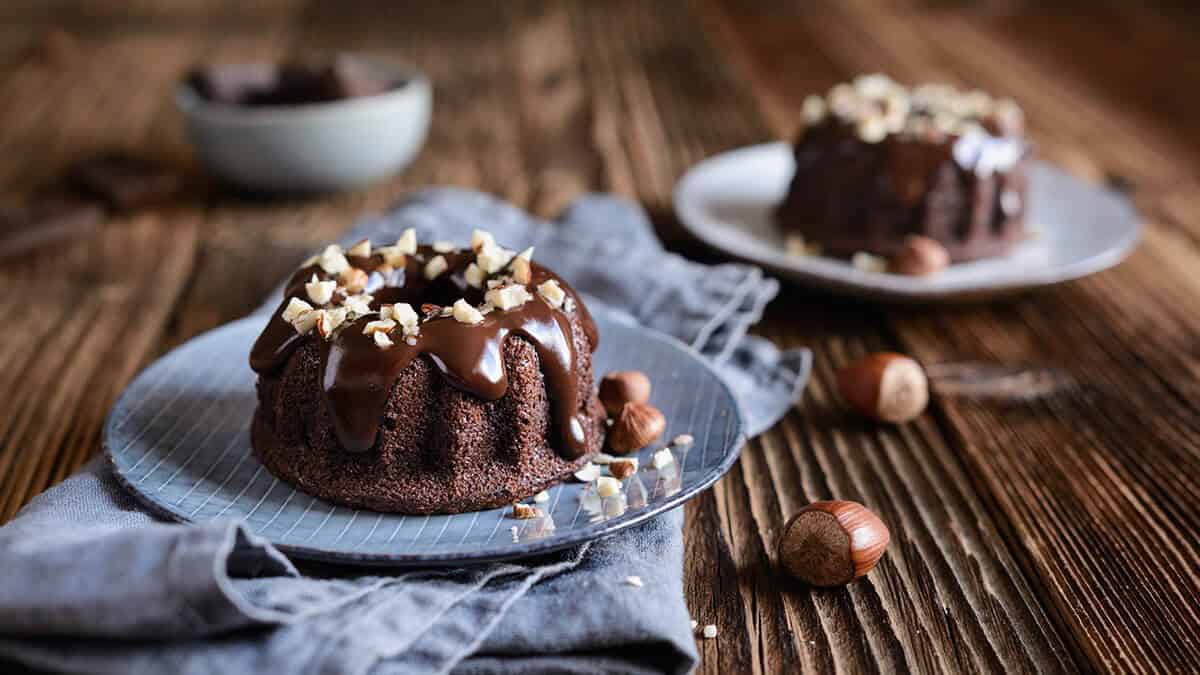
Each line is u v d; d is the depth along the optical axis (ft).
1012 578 1.53
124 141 2.52
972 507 1.62
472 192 2.27
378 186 2.36
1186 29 3.43
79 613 1.35
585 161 2.45
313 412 1.55
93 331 1.92
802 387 1.80
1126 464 1.69
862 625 1.48
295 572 1.43
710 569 1.54
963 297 1.94
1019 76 2.99
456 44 3.25
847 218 2.03
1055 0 3.78
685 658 1.41
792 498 1.63
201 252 2.14
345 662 1.36
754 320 1.86
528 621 1.43
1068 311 1.99
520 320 1.55
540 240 1.99
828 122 2.06
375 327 1.53
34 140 2.52
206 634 1.37
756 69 3.03
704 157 2.47
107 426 1.59
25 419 1.74
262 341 1.57
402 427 1.53
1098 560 1.55
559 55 3.15
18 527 1.45
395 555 1.43
